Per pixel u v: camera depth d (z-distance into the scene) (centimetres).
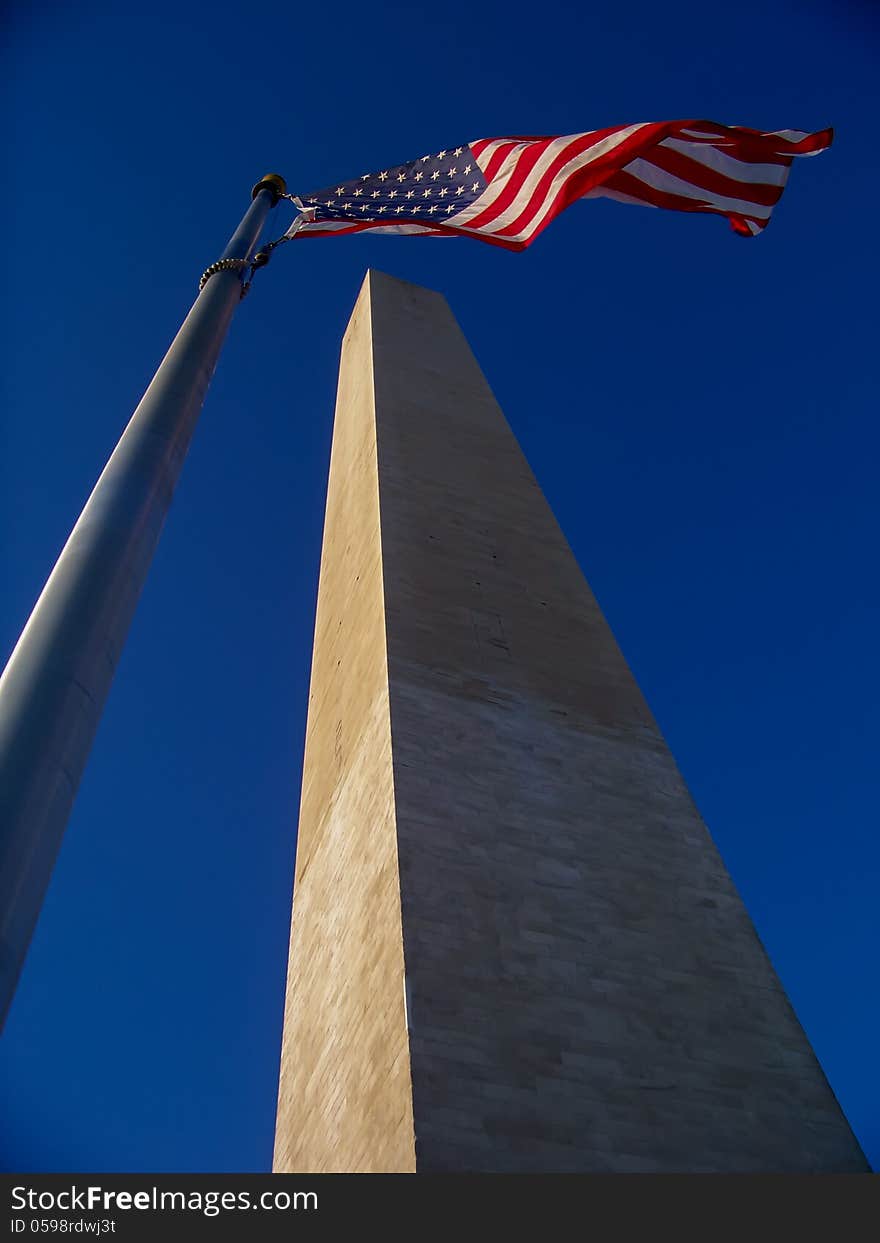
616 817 1988
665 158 1825
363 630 2361
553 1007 1597
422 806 1834
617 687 2317
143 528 937
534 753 2050
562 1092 1484
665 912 1838
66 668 781
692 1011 1686
